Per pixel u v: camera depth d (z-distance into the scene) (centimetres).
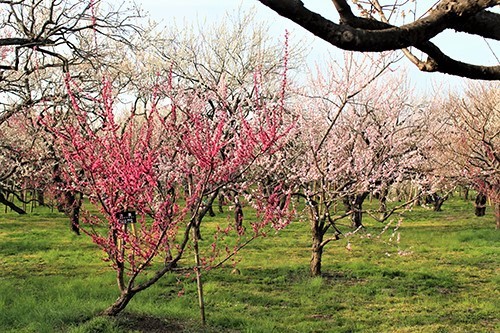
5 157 1641
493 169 1636
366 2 329
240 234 891
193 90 1297
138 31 1291
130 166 727
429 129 2016
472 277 1271
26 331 761
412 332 845
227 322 856
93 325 739
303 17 194
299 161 1403
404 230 2244
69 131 738
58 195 2178
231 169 766
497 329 858
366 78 1418
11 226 2428
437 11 212
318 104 1479
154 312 862
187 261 1464
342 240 1927
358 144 1602
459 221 2616
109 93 754
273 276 1280
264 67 2042
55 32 1116
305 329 849
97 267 1401
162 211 756
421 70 272
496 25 229
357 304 1026
